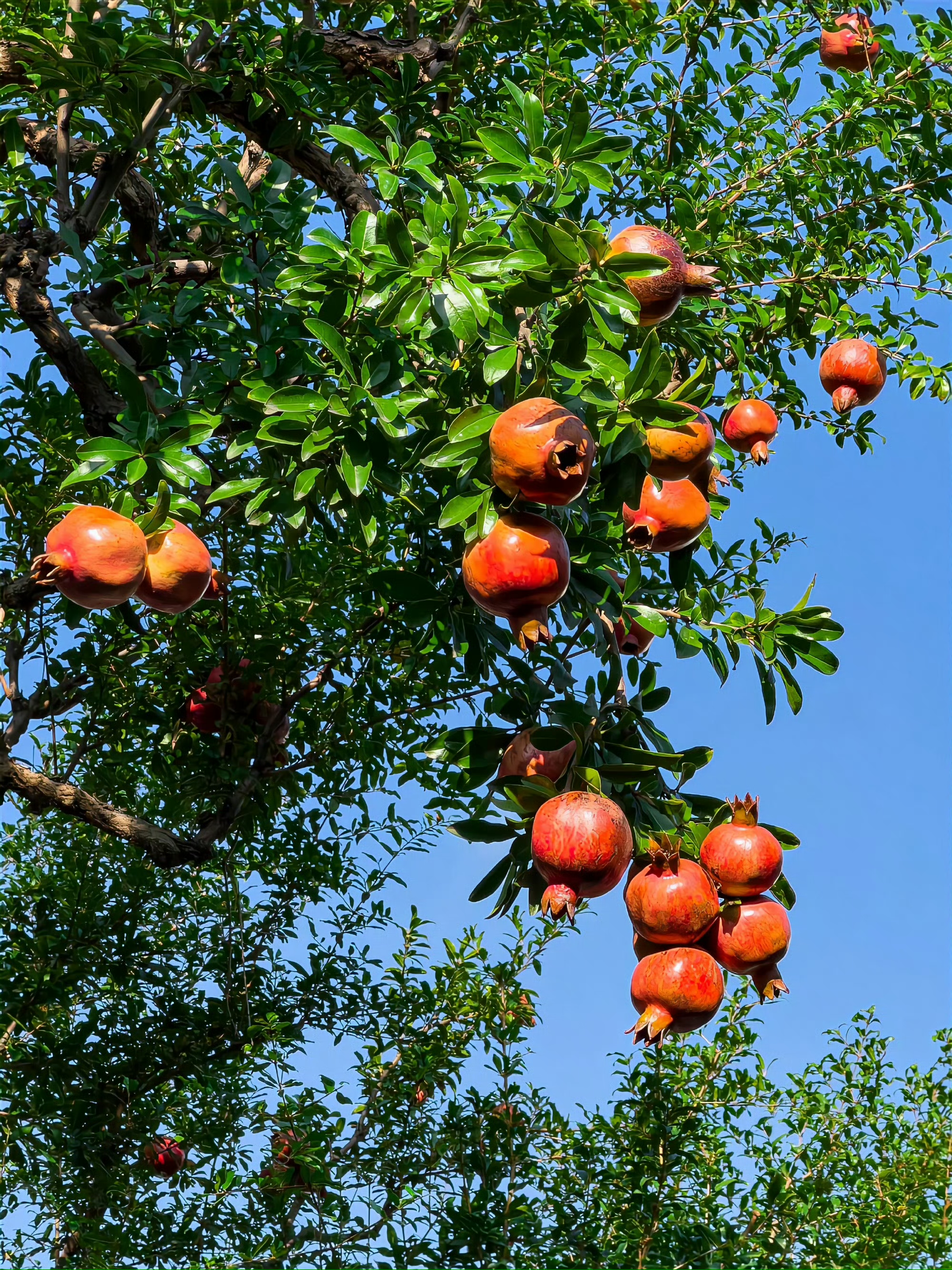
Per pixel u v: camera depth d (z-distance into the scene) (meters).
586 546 2.58
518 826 2.34
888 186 4.88
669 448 2.33
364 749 5.27
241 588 5.12
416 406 2.47
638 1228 5.16
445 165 4.13
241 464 3.85
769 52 4.90
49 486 4.50
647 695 2.54
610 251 2.22
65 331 3.49
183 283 3.95
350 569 4.71
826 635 2.69
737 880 2.04
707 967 1.97
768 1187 5.40
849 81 4.71
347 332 2.61
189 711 4.96
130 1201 4.86
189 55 3.45
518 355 2.15
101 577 2.18
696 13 4.71
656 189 4.62
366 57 4.13
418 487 3.19
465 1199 5.05
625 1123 5.39
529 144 2.24
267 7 4.65
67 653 4.87
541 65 4.50
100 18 3.46
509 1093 5.34
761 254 4.46
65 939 5.45
